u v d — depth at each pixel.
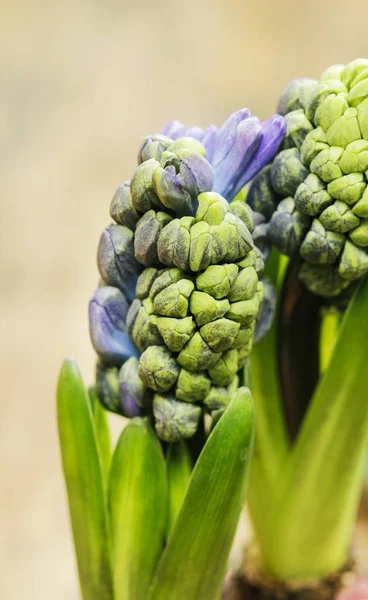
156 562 0.33
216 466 0.32
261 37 0.99
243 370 0.33
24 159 0.93
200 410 0.32
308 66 0.99
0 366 0.83
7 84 0.95
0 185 0.91
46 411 0.81
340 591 0.38
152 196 0.31
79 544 0.34
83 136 0.95
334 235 0.32
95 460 0.33
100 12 0.99
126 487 0.33
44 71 0.96
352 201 0.31
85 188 0.92
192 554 0.33
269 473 0.37
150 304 0.32
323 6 0.98
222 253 0.31
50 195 0.92
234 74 0.99
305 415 0.37
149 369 0.32
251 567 0.38
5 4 0.97
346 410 0.35
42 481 0.76
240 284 0.31
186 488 0.33
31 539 0.70
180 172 0.31
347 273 0.32
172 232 0.31
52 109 0.95
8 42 0.96
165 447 0.34
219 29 0.99
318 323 0.37
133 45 0.99
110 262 0.32
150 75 0.98
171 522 0.34
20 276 0.88
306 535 0.37
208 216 0.31
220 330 0.31
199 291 0.31
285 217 0.33
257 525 0.38
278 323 0.37
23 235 0.89
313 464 0.36
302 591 0.38
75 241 0.90
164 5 1.00
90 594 0.35
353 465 0.36
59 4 0.98
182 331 0.31
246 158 0.32
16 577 0.67
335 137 0.31
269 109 0.98
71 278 0.88
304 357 0.37
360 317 0.34
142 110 0.97
